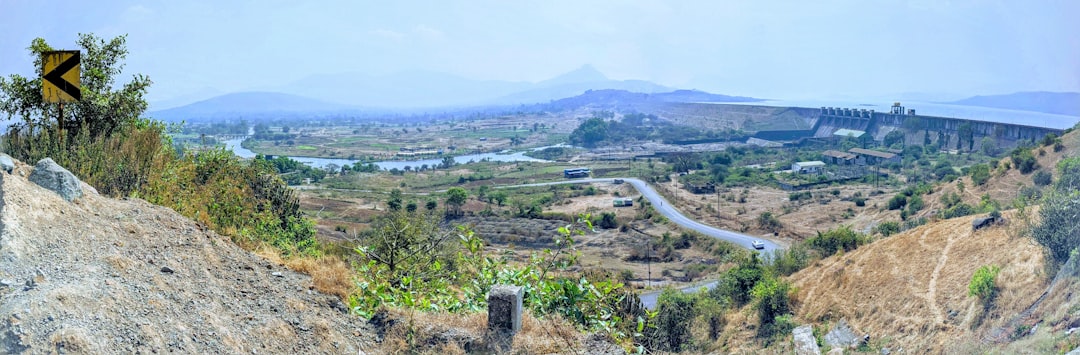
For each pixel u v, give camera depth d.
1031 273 18.86
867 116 190.62
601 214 84.44
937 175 102.88
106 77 13.77
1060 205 18.70
